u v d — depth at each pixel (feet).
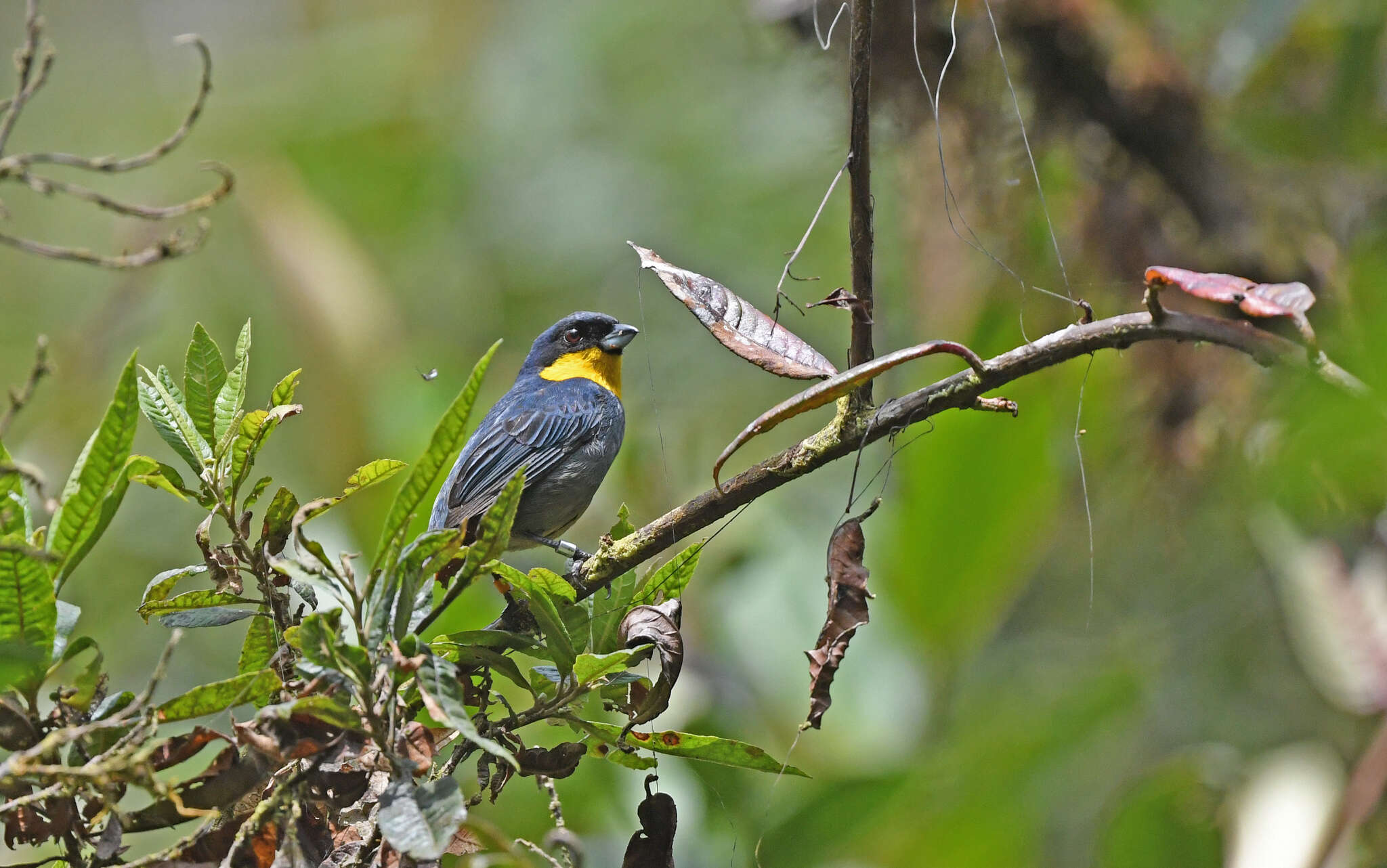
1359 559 26.40
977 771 30.76
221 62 66.23
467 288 60.39
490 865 16.34
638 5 62.75
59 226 62.85
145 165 14.44
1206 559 41.09
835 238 55.72
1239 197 36.86
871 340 16.72
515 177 62.13
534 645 16.90
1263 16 36.78
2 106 14.70
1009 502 31.45
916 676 33.45
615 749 16.90
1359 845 25.66
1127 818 28.78
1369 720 30.07
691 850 29.07
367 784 15.02
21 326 58.49
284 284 41.78
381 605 15.05
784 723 33.86
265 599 17.35
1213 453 35.35
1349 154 36.99
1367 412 15.43
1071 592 43.09
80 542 15.74
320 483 40.04
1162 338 15.87
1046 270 37.60
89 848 14.94
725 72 61.16
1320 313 31.01
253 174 44.78
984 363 16.03
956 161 37.70
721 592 36.63
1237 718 39.88
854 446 16.88
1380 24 35.86
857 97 15.74
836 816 28.73
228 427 17.16
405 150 63.41
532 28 64.75
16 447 46.03
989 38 36.91
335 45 65.77
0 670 14.03
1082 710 31.17
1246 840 27.14
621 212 60.03
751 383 52.80
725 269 56.90
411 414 40.04
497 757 16.35
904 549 32.19
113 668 40.88
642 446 42.83
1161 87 36.65
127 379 15.15
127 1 67.77
